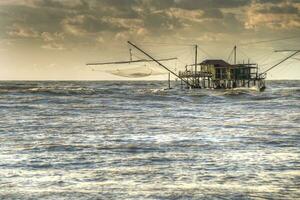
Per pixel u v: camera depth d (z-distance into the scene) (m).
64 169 41.31
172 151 51.34
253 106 134.12
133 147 53.97
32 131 70.06
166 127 76.88
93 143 57.12
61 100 154.25
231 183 36.50
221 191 34.19
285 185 35.94
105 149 52.47
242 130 72.81
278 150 52.53
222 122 86.25
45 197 32.38
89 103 142.00
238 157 47.66
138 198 32.34
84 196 32.69
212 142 58.66
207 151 51.47
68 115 100.19
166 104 141.25
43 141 58.81
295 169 41.62
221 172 40.28
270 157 47.69
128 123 83.25
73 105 132.00
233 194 33.47
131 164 43.72
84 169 41.34
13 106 125.31
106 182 36.56
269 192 34.03
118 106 130.00
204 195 33.16
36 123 82.25
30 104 134.25
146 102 150.50
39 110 113.12
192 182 36.75
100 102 147.25
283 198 32.66
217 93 199.38
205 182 36.78
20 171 40.31
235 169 41.53
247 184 36.19
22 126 77.25
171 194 33.31
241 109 122.38
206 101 158.75
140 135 65.69
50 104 135.12
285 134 67.31
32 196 32.62
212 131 71.25
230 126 79.06
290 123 84.38
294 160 46.03
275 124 82.56
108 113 106.50
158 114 104.44
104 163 44.16
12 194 33.06
